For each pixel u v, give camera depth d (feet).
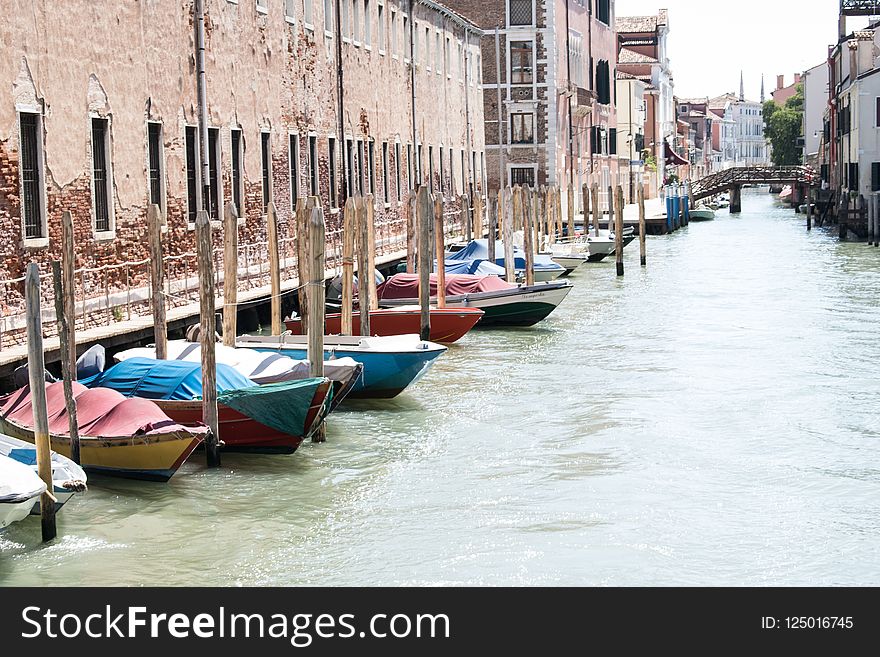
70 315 47.83
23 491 38.17
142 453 44.86
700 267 135.13
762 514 42.98
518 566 38.06
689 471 48.19
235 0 79.30
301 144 92.17
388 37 117.19
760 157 610.65
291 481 46.50
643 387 64.34
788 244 165.99
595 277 125.18
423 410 58.54
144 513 42.68
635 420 56.54
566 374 68.23
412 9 125.49
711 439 53.06
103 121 63.41
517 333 84.38
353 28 106.11
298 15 91.25
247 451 49.83
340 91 101.24
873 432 54.34
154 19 68.33
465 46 154.10
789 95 491.31
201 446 49.83
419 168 129.70
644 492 45.32
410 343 60.13
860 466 48.85
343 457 49.83
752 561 38.63
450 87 145.48
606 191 228.02
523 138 185.57
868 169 165.78
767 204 324.19
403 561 38.47
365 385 59.41
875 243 156.87
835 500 44.57
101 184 63.36
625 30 301.02
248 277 80.59
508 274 97.19
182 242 71.97
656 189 289.12
